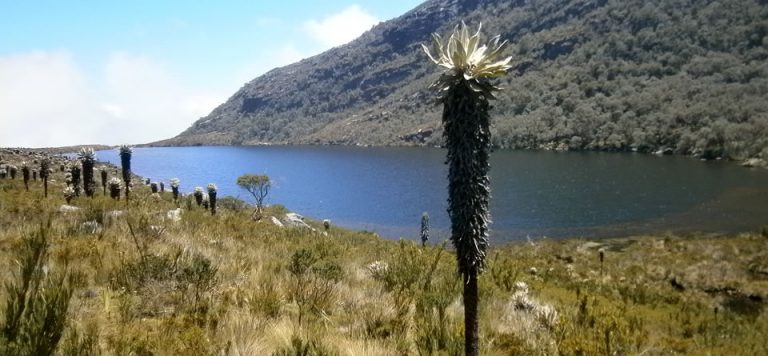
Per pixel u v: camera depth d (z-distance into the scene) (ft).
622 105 466.29
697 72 489.26
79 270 22.58
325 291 25.91
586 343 25.53
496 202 208.54
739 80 441.68
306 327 20.11
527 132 500.33
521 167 323.98
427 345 21.06
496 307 31.73
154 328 18.62
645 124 413.39
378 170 372.79
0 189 82.84
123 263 25.59
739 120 357.00
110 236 35.32
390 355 19.42
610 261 108.27
